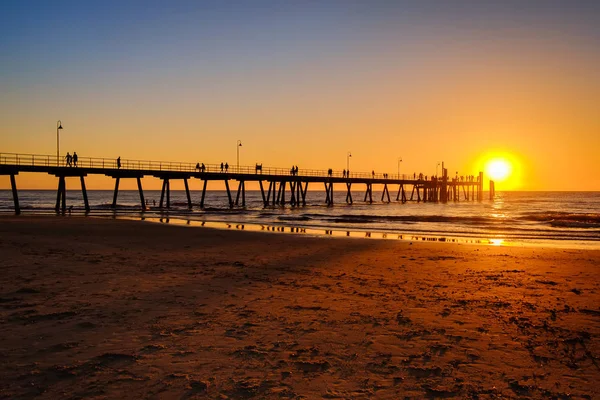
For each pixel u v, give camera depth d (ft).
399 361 20.65
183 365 19.62
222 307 29.37
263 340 23.07
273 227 101.55
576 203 310.04
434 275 42.50
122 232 79.25
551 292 35.35
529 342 23.48
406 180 268.00
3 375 18.24
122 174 153.28
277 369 19.44
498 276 42.22
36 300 30.01
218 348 21.79
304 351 21.62
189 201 177.06
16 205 134.21
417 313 28.66
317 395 17.08
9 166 130.31
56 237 69.46
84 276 38.50
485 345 22.95
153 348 21.61
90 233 76.74
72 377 18.19
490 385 18.31
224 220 123.75
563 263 50.42
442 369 19.83
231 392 17.17
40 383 17.57
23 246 56.95
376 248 62.18
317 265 47.75
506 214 166.50
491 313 28.89
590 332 25.14
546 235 89.20
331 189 233.35
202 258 51.34
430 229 100.48
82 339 22.65
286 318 27.07
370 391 17.53
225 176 182.29
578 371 19.85
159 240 68.80
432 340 23.58
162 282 36.94
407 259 52.60
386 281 39.32
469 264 49.26
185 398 16.61
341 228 101.24
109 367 19.25
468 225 111.86
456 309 29.78
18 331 23.65
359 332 24.67
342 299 32.19
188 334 23.76
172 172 166.30
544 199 419.95
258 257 53.01
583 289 36.58
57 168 138.92
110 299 30.78
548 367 20.26
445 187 301.84
